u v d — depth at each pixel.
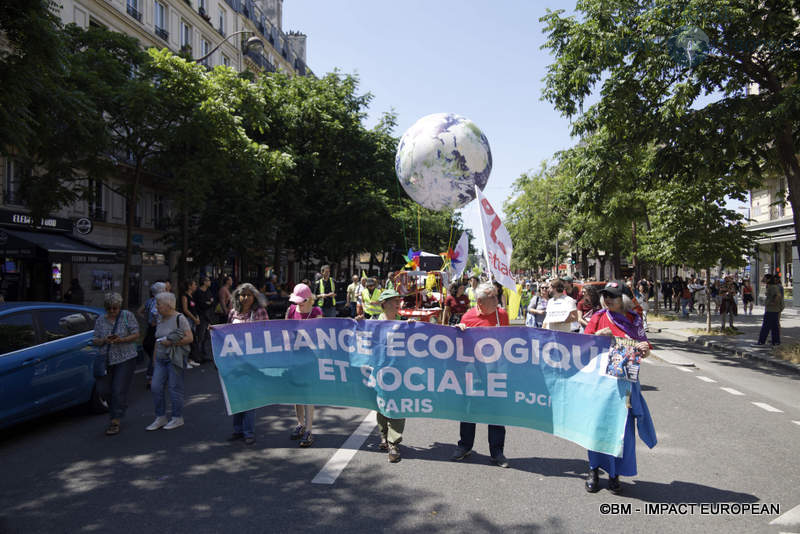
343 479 4.84
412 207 31.77
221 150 15.94
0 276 19.62
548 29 14.70
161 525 3.91
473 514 4.12
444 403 5.46
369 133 28.03
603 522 4.01
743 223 17.72
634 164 15.14
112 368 6.37
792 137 12.62
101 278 24.75
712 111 12.39
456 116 10.53
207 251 23.12
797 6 11.76
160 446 5.82
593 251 40.94
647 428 4.65
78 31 15.35
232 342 5.95
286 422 6.89
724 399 8.54
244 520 3.99
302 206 25.67
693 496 4.55
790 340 16.09
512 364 5.29
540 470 5.17
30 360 6.21
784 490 4.70
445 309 10.12
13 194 19.25
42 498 4.42
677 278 28.86
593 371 4.83
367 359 5.70
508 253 6.41
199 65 15.73
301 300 6.21
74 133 11.94
